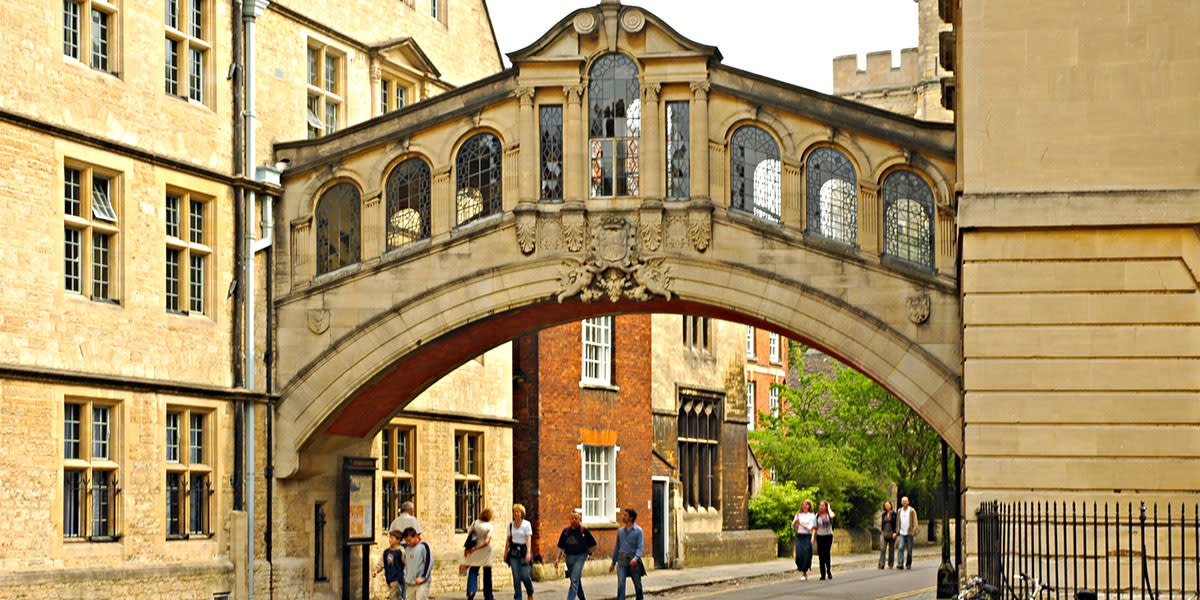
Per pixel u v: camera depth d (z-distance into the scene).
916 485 54.09
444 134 25.41
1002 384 18.78
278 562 25.75
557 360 35.16
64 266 21.91
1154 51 18.67
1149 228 18.64
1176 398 18.47
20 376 20.73
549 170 25.00
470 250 25.20
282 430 25.95
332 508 27.30
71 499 21.95
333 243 26.06
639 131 24.72
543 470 34.34
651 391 39.62
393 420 28.75
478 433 31.64
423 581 22.19
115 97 22.97
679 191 24.62
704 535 42.09
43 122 21.39
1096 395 18.61
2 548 20.34
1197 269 18.50
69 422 22.11
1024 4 18.98
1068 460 18.61
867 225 23.84
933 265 23.59
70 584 21.16
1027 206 18.72
